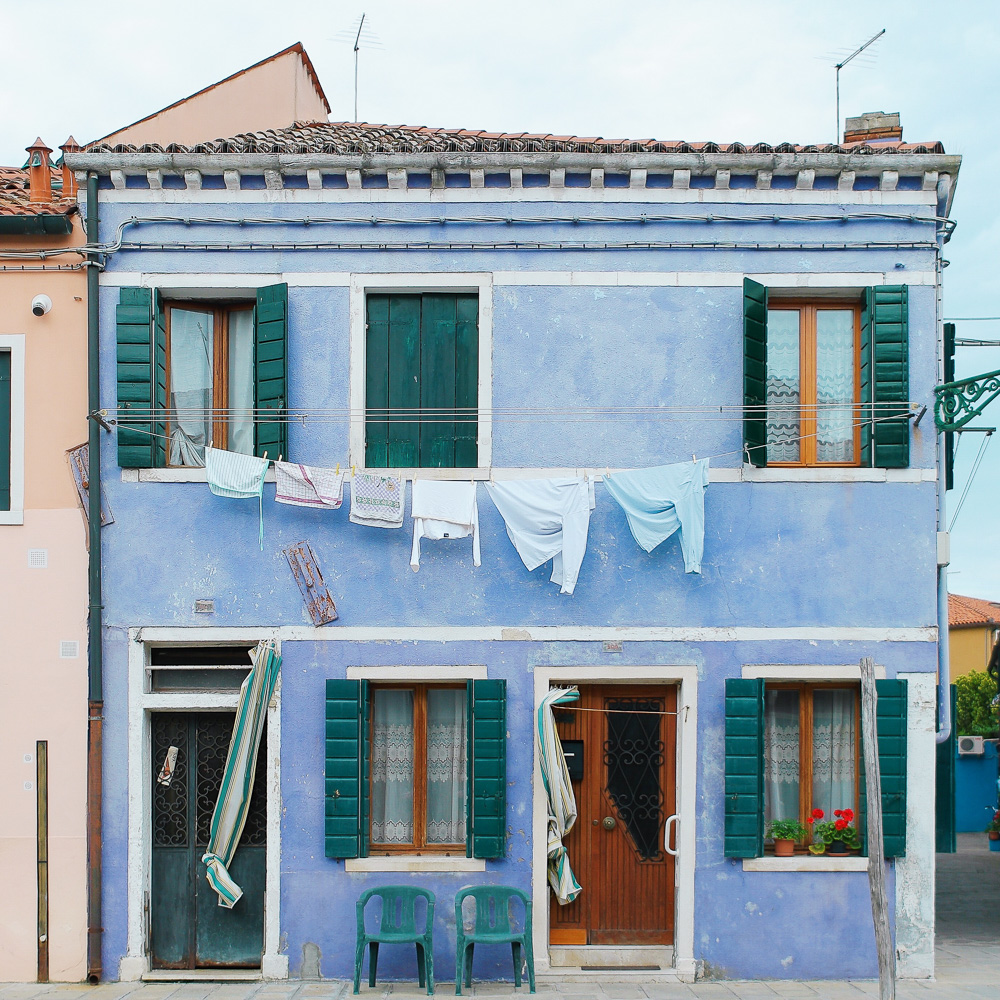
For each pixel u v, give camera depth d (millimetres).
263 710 8562
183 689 8836
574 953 8656
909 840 8578
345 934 8484
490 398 8875
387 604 8742
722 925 8500
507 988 8172
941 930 10562
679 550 8750
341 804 8477
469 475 8766
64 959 8461
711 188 8914
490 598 8734
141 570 8758
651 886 8773
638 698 8930
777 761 8891
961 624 29109
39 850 8547
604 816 8828
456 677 8711
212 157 8750
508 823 8586
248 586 8750
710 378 8875
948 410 8711
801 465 9031
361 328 8945
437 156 8727
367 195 8938
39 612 8742
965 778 20203
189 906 8688
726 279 8906
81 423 8891
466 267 8930
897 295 8766
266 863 8617
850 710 8906
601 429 8852
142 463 8742
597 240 8922
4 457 8977
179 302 9180
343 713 8555
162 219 8906
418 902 8445
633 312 8914
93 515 8688
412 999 7852
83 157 8758
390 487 8609
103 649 8695
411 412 9023
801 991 8102
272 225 8938
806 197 8891
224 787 8445
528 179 8922
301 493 8609
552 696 8523
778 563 8734
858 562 8734
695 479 8469
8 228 8789
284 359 8773
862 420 8828
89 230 8883
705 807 8617
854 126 10070
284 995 8008
